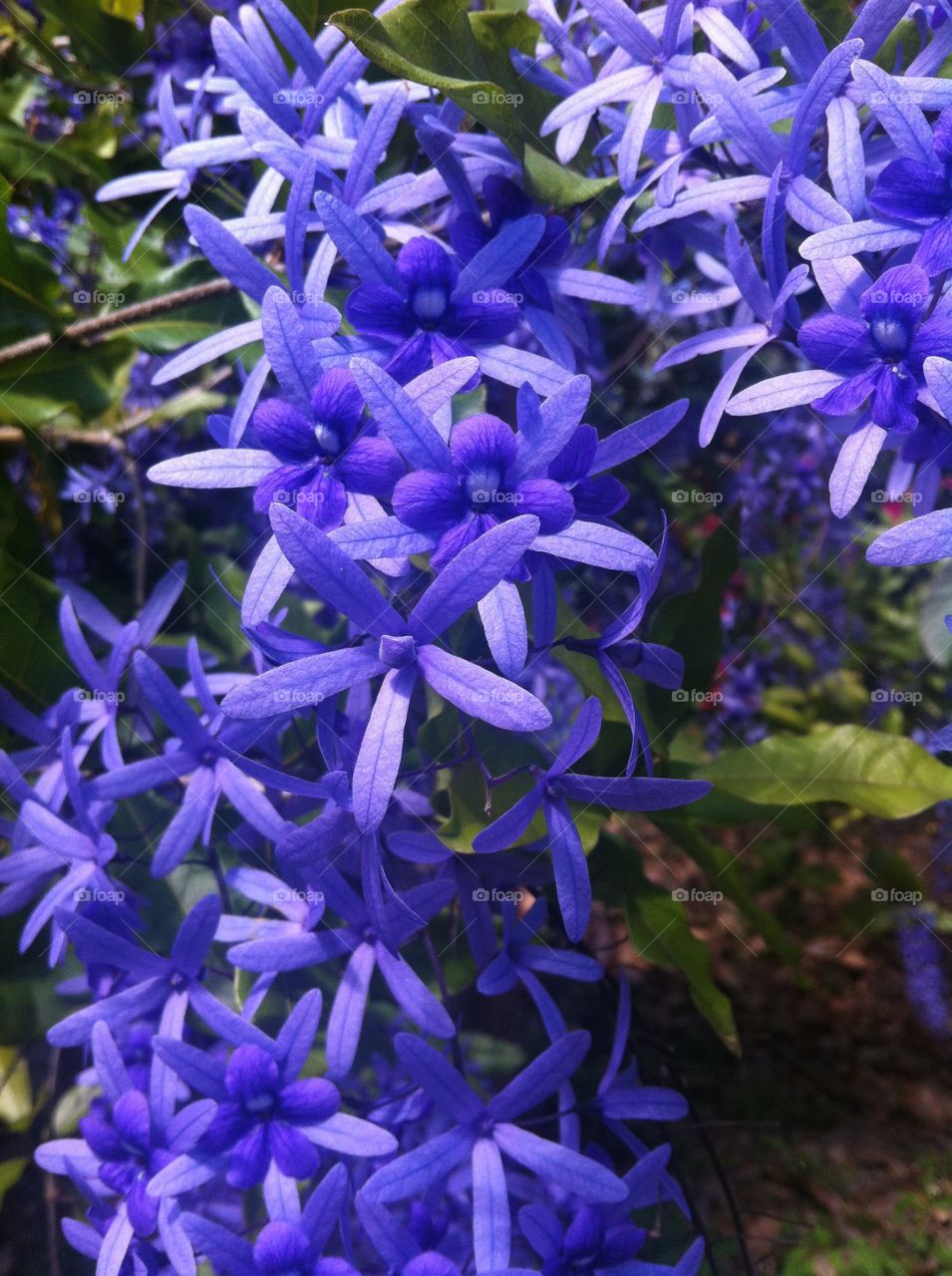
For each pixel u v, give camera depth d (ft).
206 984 0.56
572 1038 0.47
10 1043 0.63
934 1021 0.84
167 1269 0.49
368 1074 0.57
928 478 0.48
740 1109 0.83
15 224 0.73
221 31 0.49
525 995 0.65
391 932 0.46
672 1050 0.67
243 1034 0.47
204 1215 0.52
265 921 0.51
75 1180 0.52
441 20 0.48
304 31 0.51
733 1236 0.67
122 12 0.69
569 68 0.51
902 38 0.47
